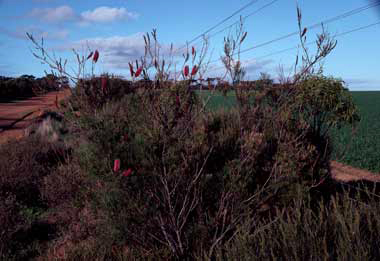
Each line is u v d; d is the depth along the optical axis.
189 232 3.48
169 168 3.23
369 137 14.83
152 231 3.58
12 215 4.55
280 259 2.37
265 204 3.92
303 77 3.72
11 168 6.16
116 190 3.28
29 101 37.50
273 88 4.18
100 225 3.71
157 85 3.05
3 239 4.12
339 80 5.08
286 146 4.03
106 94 3.39
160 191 3.46
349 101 5.18
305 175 4.16
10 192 5.47
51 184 5.50
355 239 2.40
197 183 3.53
